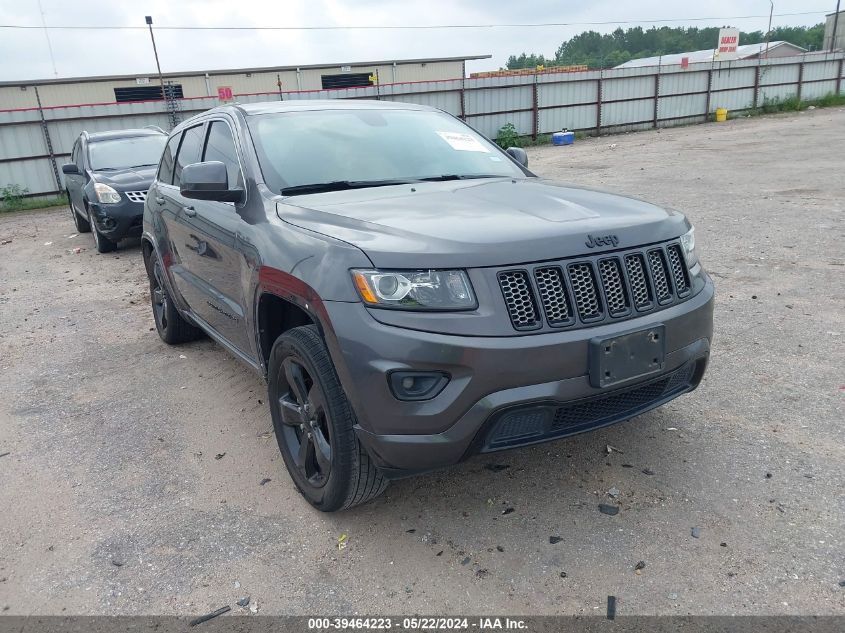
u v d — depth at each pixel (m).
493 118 27.30
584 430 2.72
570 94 28.16
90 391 4.71
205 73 35.16
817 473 3.13
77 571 2.77
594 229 2.72
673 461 3.30
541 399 2.52
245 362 3.81
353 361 2.53
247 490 3.31
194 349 5.49
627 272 2.72
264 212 3.33
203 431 3.98
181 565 2.77
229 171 3.91
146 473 3.53
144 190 9.80
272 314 3.32
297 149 3.76
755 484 3.07
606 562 2.62
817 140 19.20
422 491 3.19
